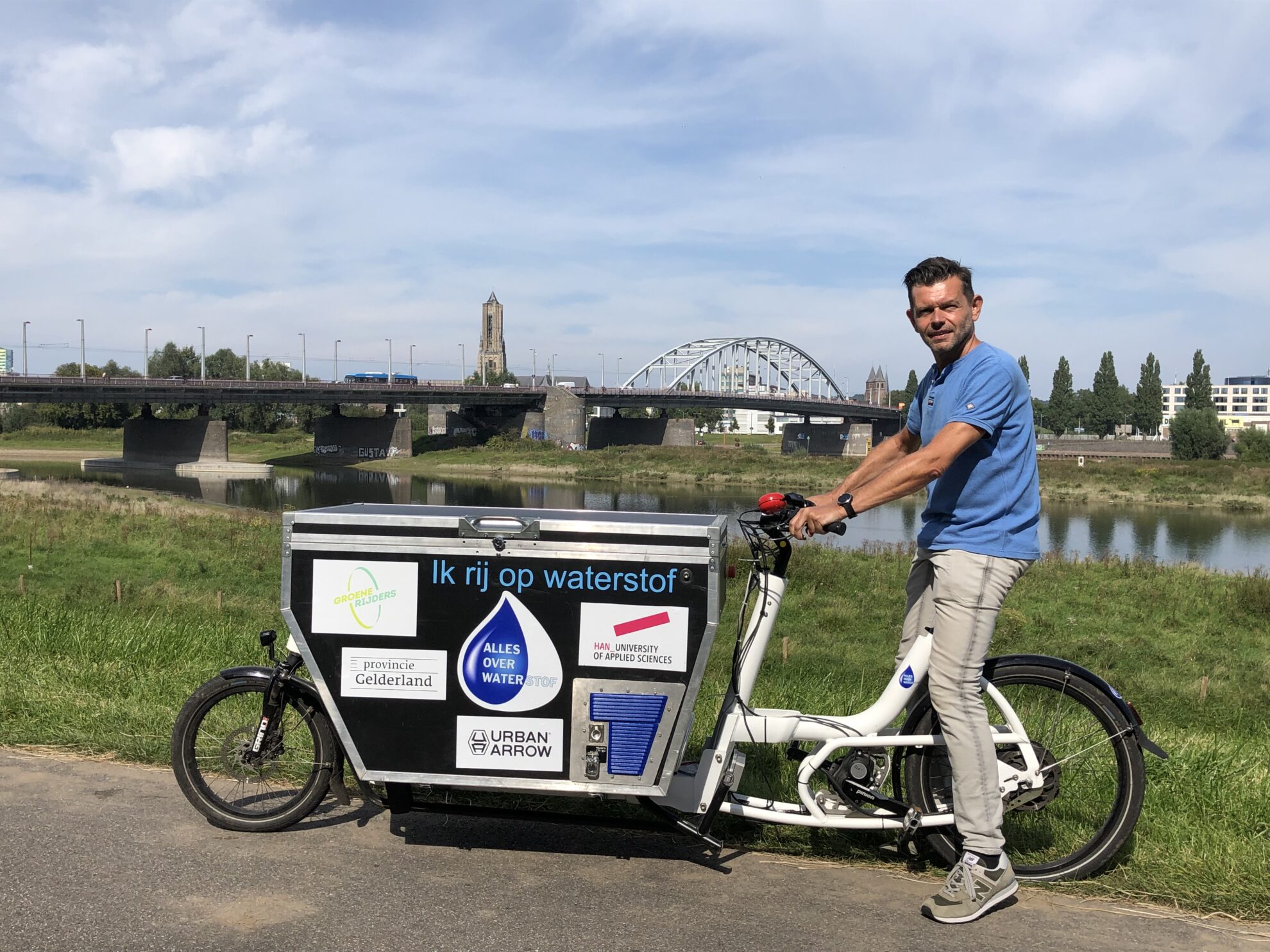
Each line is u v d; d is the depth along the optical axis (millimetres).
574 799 3521
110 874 2951
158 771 3850
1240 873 3002
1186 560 33531
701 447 98250
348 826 3383
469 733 3088
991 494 2959
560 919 2732
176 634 7055
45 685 5027
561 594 3027
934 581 3055
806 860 3186
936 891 2996
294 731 3488
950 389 3020
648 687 3014
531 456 87812
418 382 101062
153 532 24859
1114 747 3094
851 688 5770
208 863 3043
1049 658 3170
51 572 18516
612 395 101875
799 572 18859
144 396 71312
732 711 3131
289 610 3135
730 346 136750
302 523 3117
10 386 63906
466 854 3168
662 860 3162
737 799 3184
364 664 3119
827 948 2609
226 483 62000
